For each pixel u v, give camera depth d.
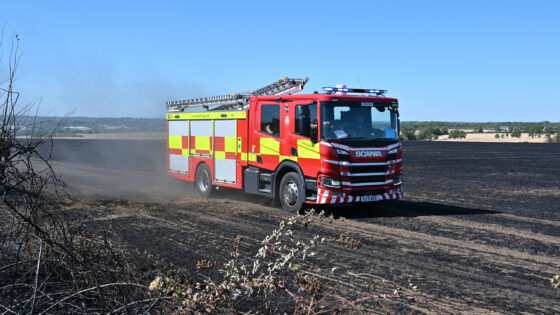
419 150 43.09
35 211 4.04
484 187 16.00
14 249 4.31
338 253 7.00
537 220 10.00
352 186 10.01
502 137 97.81
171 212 10.47
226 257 6.62
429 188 15.72
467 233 8.62
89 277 3.99
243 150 12.00
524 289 5.55
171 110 14.94
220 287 3.60
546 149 45.34
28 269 4.20
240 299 4.48
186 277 5.18
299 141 10.41
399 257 6.86
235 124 12.23
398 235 8.38
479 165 25.59
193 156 13.79
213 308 3.54
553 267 6.51
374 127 10.47
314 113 10.08
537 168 23.64
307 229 8.77
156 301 3.56
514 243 7.88
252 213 10.49
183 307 3.57
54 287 4.05
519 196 13.86
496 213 10.86
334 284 5.51
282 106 10.89
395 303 4.96
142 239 7.70
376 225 9.29
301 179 10.38
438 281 5.78
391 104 10.73
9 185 3.88
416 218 10.12
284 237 8.01
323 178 9.87
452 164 26.22
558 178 18.97
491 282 5.79
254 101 11.66
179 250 6.98
